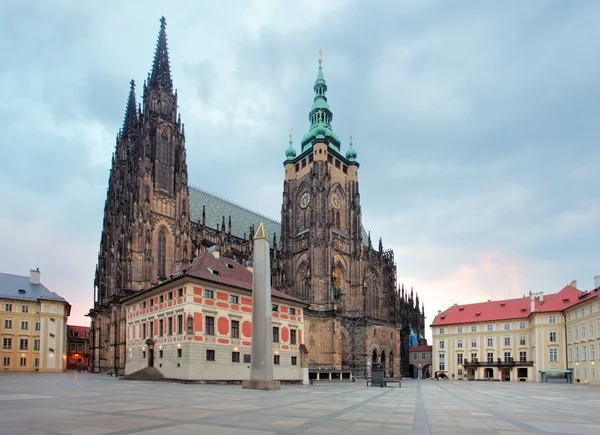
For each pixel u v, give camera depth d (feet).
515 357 499.10
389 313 574.56
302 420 85.51
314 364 463.42
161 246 410.11
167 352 260.62
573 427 83.76
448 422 89.30
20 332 474.49
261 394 158.20
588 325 390.63
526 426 84.53
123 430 69.15
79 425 73.67
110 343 371.35
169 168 429.38
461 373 535.19
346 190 567.18
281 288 491.31
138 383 226.58
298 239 536.01
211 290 263.29
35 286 507.71
